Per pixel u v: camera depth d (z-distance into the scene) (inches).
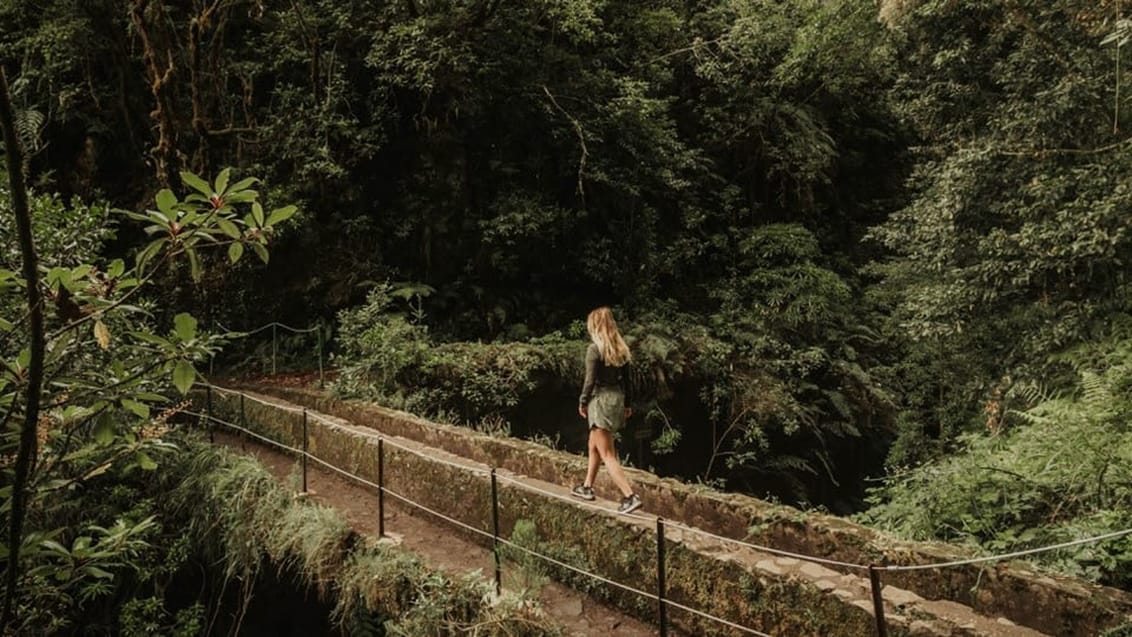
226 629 330.0
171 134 442.9
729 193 654.5
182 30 499.5
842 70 627.8
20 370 88.1
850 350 580.7
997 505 234.2
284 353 477.1
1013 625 150.8
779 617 154.3
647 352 477.1
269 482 270.7
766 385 525.7
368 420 340.8
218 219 88.7
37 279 73.2
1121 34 281.1
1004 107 361.4
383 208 514.0
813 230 708.7
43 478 103.2
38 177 464.8
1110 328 319.6
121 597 305.9
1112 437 229.0
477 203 527.2
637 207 579.5
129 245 482.9
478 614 173.5
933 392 511.2
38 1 468.8
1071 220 312.5
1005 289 351.9
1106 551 182.9
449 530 238.8
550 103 538.6
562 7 504.1
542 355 435.8
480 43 498.9
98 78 490.3
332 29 505.0
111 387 95.3
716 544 176.2
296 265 486.3
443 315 505.4
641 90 552.1
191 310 460.8
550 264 542.0
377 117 498.9
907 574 177.5
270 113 490.6
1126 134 324.2
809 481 559.2
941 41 390.9
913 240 420.5
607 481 251.6
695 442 516.4
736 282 616.1
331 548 225.3
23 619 144.3
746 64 655.8
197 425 393.7
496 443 282.7
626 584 185.2
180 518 306.2
